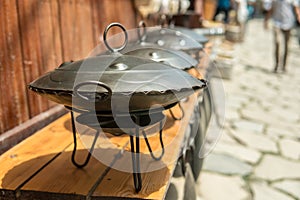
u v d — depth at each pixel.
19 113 2.25
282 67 9.04
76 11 2.99
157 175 1.60
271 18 8.50
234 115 5.23
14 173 1.65
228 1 11.60
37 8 2.40
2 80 2.07
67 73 1.43
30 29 2.33
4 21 2.07
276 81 7.66
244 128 4.71
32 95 2.39
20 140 2.21
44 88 1.39
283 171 3.53
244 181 3.29
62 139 2.06
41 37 2.46
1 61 2.05
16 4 2.17
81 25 3.10
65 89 1.33
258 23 21.84
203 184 3.20
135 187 1.47
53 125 2.30
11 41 2.14
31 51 2.35
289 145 4.20
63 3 2.76
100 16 3.54
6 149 2.06
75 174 1.64
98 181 1.58
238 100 6.04
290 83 7.52
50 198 1.51
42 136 2.11
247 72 8.43
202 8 8.64
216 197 3.00
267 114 5.38
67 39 2.85
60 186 1.53
